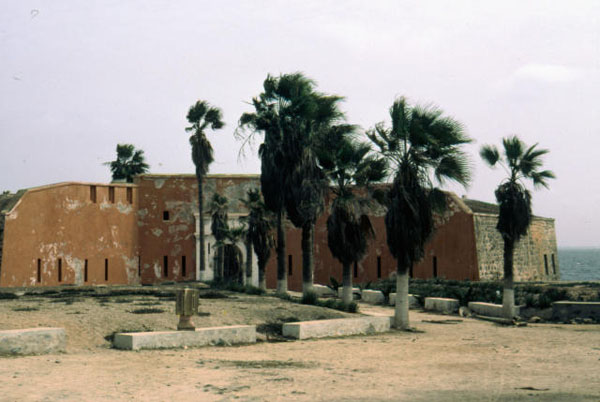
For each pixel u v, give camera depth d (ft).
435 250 139.85
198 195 171.63
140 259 165.68
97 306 66.08
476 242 134.10
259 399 31.30
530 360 47.65
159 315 59.67
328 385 35.50
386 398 31.50
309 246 91.30
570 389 33.96
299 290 161.89
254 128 97.50
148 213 167.73
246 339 56.44
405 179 71.26
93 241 154.51
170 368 41.06
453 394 32.63
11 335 44.75
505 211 87.40
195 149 156.97
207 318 61.57
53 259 145.28
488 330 73.72
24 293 93.86
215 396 32.09
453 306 101.96
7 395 31.37
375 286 130.72
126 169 201.16
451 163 70.23
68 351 47.24
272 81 97.60
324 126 92.89
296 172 92.79
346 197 84.43
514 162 87.81
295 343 57.11
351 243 84.28
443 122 70.69
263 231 120.88
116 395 32.14
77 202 152.05
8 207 139.85
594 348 56.18
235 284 120.88
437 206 73.05
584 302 89.40
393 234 71.15
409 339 62.44
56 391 32.73
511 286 88.33
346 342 58.59
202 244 157.79
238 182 175.42
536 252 156.56
